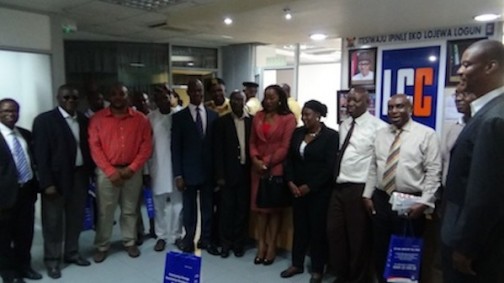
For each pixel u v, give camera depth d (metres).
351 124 2.76
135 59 7.02
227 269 3.19
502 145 1.33
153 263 3.33
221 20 4.16
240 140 3.29
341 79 5.42
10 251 2.91
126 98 3.29
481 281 1.44
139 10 4.64
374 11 3.58
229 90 7.59
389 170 2.41
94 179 3.40
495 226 1.39
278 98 3.09
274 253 3.31
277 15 3.81
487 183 1.33
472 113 1.53
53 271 3.05
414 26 4.35
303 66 7.38
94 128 3.26
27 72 4.19
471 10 3.50
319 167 2.80
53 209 3.08
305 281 2.97
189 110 3.38
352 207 2.68
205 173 3.39
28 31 4.16
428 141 2.31
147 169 3.66
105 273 3.13
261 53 7.33
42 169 2.96
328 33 4.92
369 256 2.78
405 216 2.31
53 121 3.04
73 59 6.75
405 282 2.27
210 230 3.52
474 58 1.45
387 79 4.94
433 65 4.54
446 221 1.53
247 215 3.47
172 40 6.84
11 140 2.85
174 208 3.71
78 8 4.45
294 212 3.02
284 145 3.04
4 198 2.71
